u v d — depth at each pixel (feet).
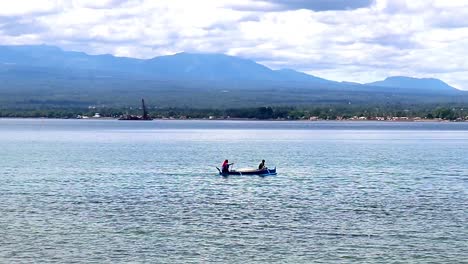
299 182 302.66
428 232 197.77
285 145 581.12
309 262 169.89
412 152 492.95
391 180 310.65
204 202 244.83
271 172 332.39
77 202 242.78
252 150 512.63
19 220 210.38
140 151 494.59
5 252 175.83
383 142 631.56
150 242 185.78
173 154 465.47
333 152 492.54
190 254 175.52
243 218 215.51
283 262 169.68
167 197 255.70
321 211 227.40
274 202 245.24
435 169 362.53
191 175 328.70
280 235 193.77
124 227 201.98
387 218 216.33
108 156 443.73
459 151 504.84
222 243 185.26
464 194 266.16
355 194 265.34
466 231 199.00
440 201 248.52
